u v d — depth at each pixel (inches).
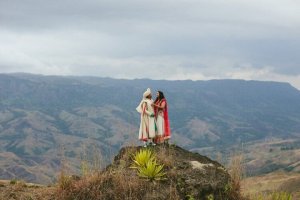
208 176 546.0
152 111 663.8
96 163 504.7
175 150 629.3
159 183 518.9
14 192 491.5
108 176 510.9
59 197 480.1
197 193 516.4
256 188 546.9
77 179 512.4
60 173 494.0
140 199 492.4
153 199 493.4
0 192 487.8
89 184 494.6
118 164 576.4
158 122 668.1
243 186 542.0
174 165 565.3
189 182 528.1
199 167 563.8
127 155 588.7
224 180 543.8
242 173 544.4
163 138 666.2
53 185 503.2
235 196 527.8
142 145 649.6
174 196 499.5
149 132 657.0
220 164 598.2
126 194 494.0
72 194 484.7
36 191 502.0
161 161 565.3
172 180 529.3
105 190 494.0
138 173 531.5
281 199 529.7
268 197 528.7
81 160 499.2
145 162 546.3
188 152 635.5
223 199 523.8
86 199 483.5
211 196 513.7
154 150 614.5
